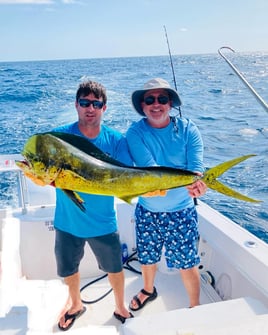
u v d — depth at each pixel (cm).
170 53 336
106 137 232
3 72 4738
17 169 296
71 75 3706
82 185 174
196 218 261
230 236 263
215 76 3253
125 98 1812
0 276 231
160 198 249
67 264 247
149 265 270
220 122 1283
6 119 1438
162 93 235
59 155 166
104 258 246
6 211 316
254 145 957
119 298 257
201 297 285
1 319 160
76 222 236
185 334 150
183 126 246
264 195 630
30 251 302
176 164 246
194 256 257
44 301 214
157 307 280
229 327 154
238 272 262
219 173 185
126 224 335
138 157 235
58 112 1592
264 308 172
